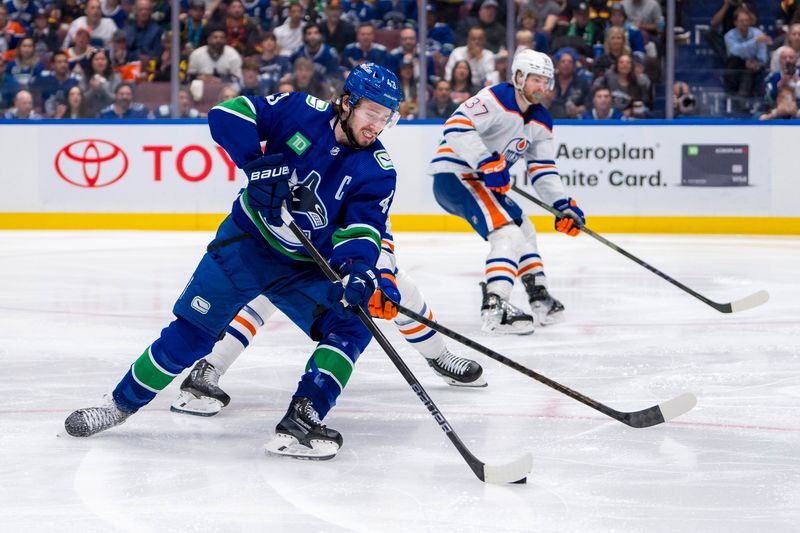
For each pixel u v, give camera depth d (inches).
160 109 716.7
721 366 264.7
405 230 692.1
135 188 693.9
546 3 701.9
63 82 712.4
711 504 151.9
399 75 707.4
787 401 224.1
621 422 197.6
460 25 707.4
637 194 677.9
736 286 426.9
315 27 707.4
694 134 671.8
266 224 179.3
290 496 155.0
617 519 144.8
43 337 301.4
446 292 410.9
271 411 213.3
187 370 250.4
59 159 696.4
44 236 646.5
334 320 183.2
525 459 157.9
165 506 149.7
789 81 695.1
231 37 717.3
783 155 668.1
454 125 320.8
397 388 237.0
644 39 697.0
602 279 450.6
